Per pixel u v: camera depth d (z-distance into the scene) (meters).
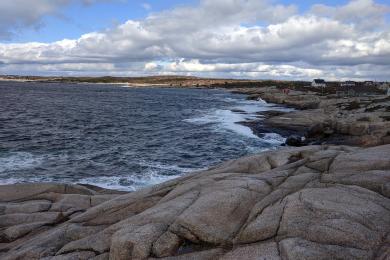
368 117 37.78
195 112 70.19
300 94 103.56
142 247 8.69
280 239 8.05
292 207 8.80
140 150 32.78
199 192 10.71
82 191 16.81
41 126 46.09
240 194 9.90
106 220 11.27
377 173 10.05
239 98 123.69
